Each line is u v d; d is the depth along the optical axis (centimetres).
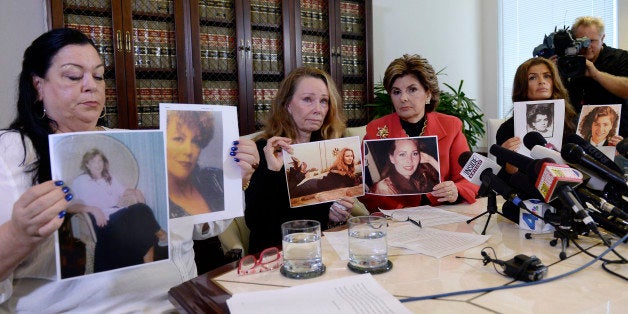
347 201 139
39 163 90
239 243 157
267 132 167
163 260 82
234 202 101
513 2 421
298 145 134
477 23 442
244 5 262
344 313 65
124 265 79
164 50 244
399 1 385
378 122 193
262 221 154
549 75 191
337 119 167
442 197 148
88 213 76
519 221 113
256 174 154
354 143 139
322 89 158
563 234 94
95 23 225
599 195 110
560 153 108
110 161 78
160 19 241
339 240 107
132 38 231
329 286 75
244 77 265
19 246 71
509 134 192
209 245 156
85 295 95
